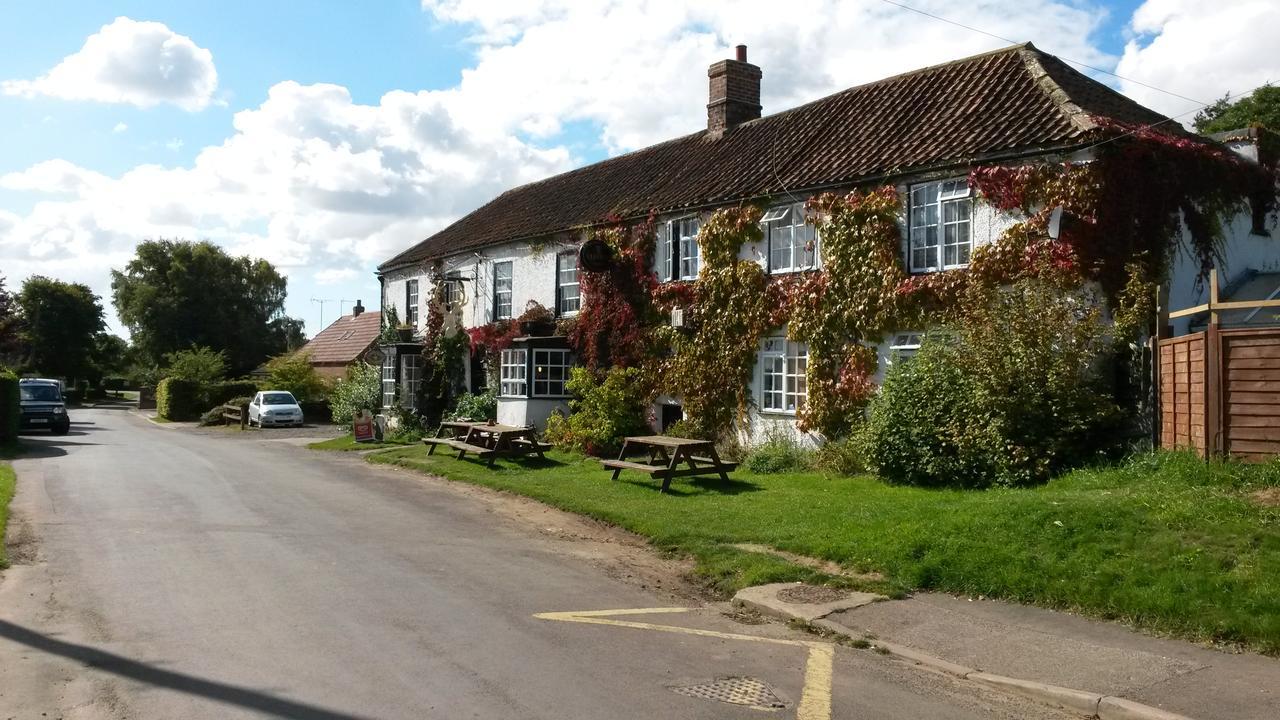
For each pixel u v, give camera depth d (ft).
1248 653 21.63
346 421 101.65
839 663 22.21
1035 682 20.44
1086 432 41.29
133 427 118.32
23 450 74.18
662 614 26.61
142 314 211.41
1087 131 44.93
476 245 89.86
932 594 27.99
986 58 60.59
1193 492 31.09
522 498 48.88
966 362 43.57
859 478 48.37
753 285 60.80
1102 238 44.62
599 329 73.05
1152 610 23.94
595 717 17.78
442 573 30.76
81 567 30.42
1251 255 52.29
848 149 59.11
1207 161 48.70
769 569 30.58
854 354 54.03
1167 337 40.34
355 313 185.98
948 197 50.42
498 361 84.58
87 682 19.31
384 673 20.12
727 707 18.65
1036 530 29.91
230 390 141.79
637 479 52.65
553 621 25.05
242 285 225.97
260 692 18.79
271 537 36.42
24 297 216.54
